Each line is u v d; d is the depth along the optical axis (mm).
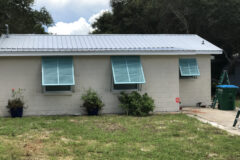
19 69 12258
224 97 14609
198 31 24828
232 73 27406
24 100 12336
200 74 15992
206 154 6938
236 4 21875
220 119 11859
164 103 13852
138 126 10016
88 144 7625
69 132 8938
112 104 13242
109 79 13164
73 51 12359
